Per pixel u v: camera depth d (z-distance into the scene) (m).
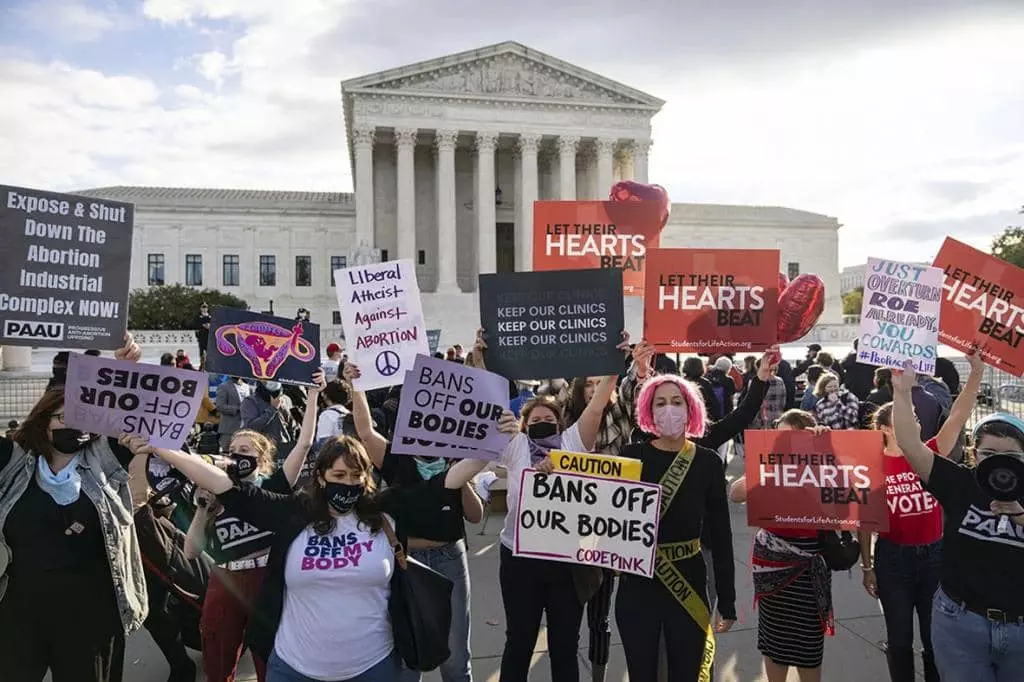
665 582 5.08
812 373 15.55
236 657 5.93
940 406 9.76
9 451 5.12
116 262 6.16
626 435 6.88
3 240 5.80
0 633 4.92
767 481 6.02
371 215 64.44
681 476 5.18
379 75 64.50
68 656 4.99
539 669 6.84
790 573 5.82
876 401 11.58
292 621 4.57
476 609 8.27
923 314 6.02
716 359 16.33
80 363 4.99
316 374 6.51
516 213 71.00
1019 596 4.41
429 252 74.56
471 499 5.71
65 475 5.06
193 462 4.77
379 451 6.42
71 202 6.01
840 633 7.57
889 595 6.00
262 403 11.44
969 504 4.60
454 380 5.41
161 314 64.88
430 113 65.75
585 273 6.47
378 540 4.67
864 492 5.91
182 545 6.57
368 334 7.22
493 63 67.06
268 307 78.81
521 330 6.51
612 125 68.56
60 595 4.95
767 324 7.29
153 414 5.08
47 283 5.93
